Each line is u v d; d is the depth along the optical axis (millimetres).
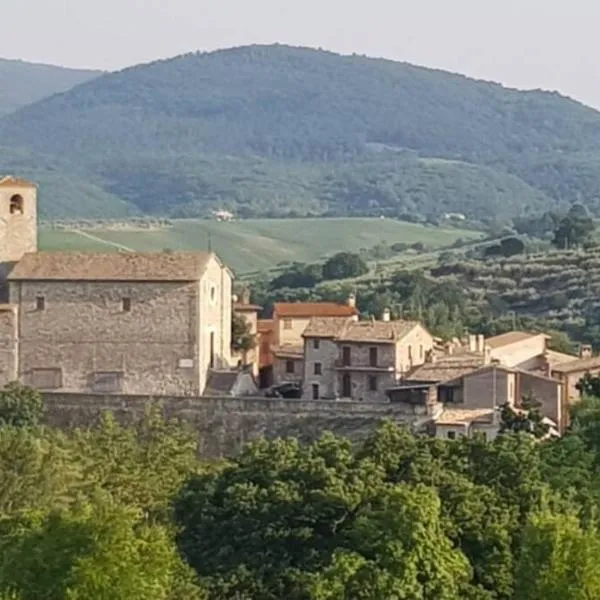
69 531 142500
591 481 178875
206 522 163875
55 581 139125
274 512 161000
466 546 155250
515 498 164125
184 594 144625
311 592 142500
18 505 192375
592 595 140750
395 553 144000
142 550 141250
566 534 143125
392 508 147125
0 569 142250
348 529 155500
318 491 160500
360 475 164250
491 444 173875
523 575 143500
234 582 154375
